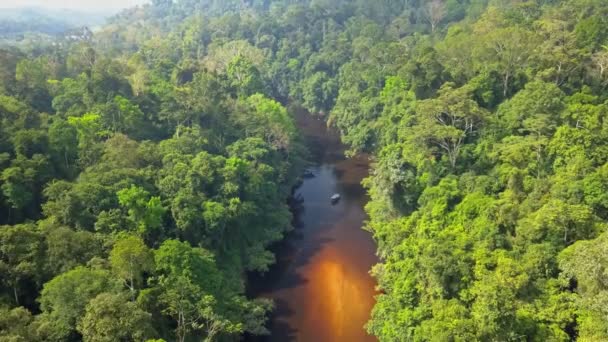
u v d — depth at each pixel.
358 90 142.50
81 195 62.25
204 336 54.66
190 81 125.06
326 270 80.31
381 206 91.25
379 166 96.06
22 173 62.84
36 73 99.88
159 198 68.75
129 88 101.81
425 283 55.94
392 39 182.00
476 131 81.12
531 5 132.38
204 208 71.81
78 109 90.38
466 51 108.06
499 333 43.28
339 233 92.19
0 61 99.31
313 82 167.50
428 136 79.88
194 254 59.62
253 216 84.81
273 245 87.88
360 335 65.56
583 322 43.03
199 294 54.97
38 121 79.94
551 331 44.38
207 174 77.44
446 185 71.62
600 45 90.19
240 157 92.62
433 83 100.00
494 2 159.38
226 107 109.75
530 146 68.12
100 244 57.47
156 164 79.38
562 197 57.25
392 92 117.19
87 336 43.62
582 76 86.25
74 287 46.97
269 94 178.12
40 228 55.12
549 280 48.38
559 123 72.38
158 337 48.12
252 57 176.12
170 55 175.75
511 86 89.69
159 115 98.06
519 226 54.62
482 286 45.91
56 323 44.81
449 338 44.12
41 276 51.78
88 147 77.62
